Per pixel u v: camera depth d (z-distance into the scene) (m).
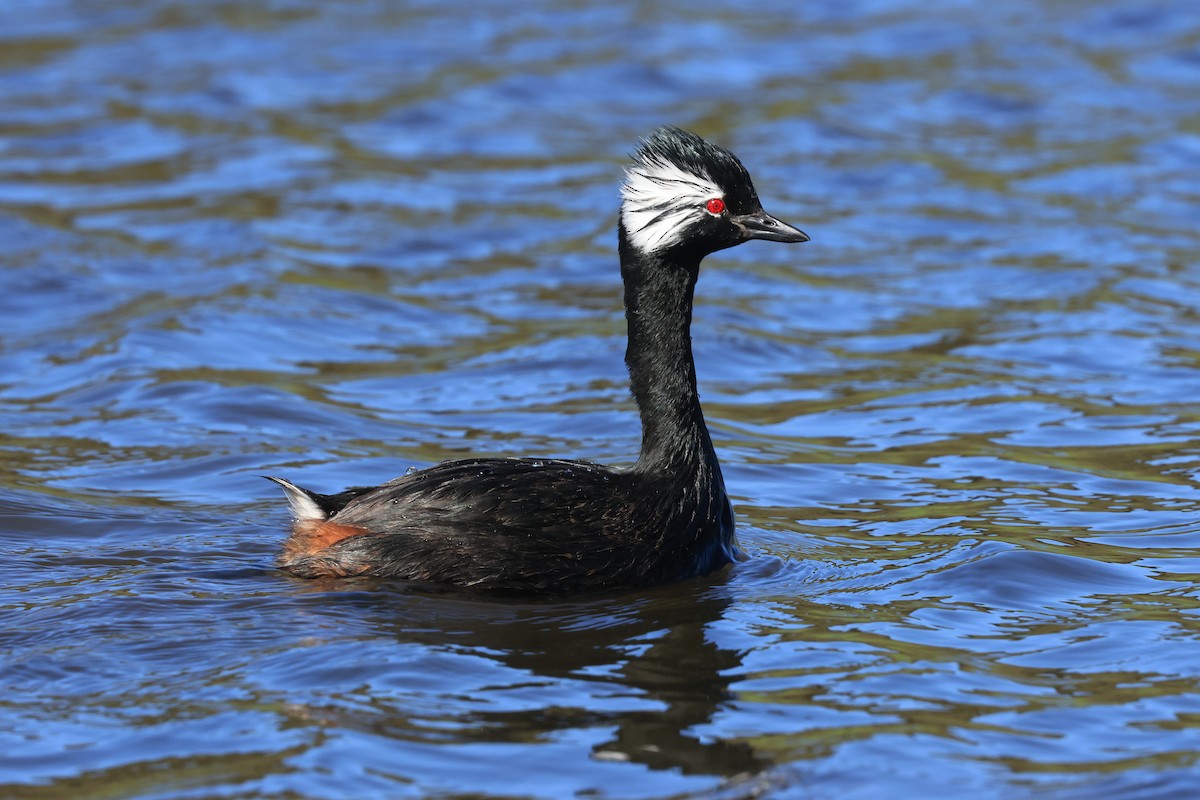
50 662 10.06
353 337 19.48
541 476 11.89
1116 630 10.83
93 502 13.73
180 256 22.30
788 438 16.05
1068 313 19.89
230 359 18.44
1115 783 8.48
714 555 12.31
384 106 29.22
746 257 22.84
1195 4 35.03
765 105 29.14
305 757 8.78
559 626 10.89
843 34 33.94
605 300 20.92
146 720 9.27
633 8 35.91
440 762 8.76
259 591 11.36
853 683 9.90
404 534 11.54
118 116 28.55
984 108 29.28
